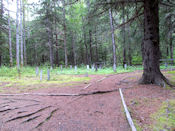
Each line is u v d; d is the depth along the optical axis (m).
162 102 3.44
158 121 2.54
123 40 15.93
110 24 10.82
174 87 4.80
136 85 5.71
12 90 5.98
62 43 26.12
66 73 13.52
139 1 5.70
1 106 3.75
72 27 22.03
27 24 27.50
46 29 19.25
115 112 3.13
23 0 18.70
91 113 3.16
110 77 9.53
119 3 5.50
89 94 4.93
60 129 2.47
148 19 5.59
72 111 3.33
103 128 2.45
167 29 10.90
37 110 3.40
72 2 6.09
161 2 5.88
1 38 18.52
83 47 29.86
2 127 2.58
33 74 12.66
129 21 6.75
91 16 6.43
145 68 5.82
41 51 25.12
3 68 13.73
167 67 14.05
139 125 2.45
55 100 4.29
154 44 5.59
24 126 2.62
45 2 16.69
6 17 16.91
